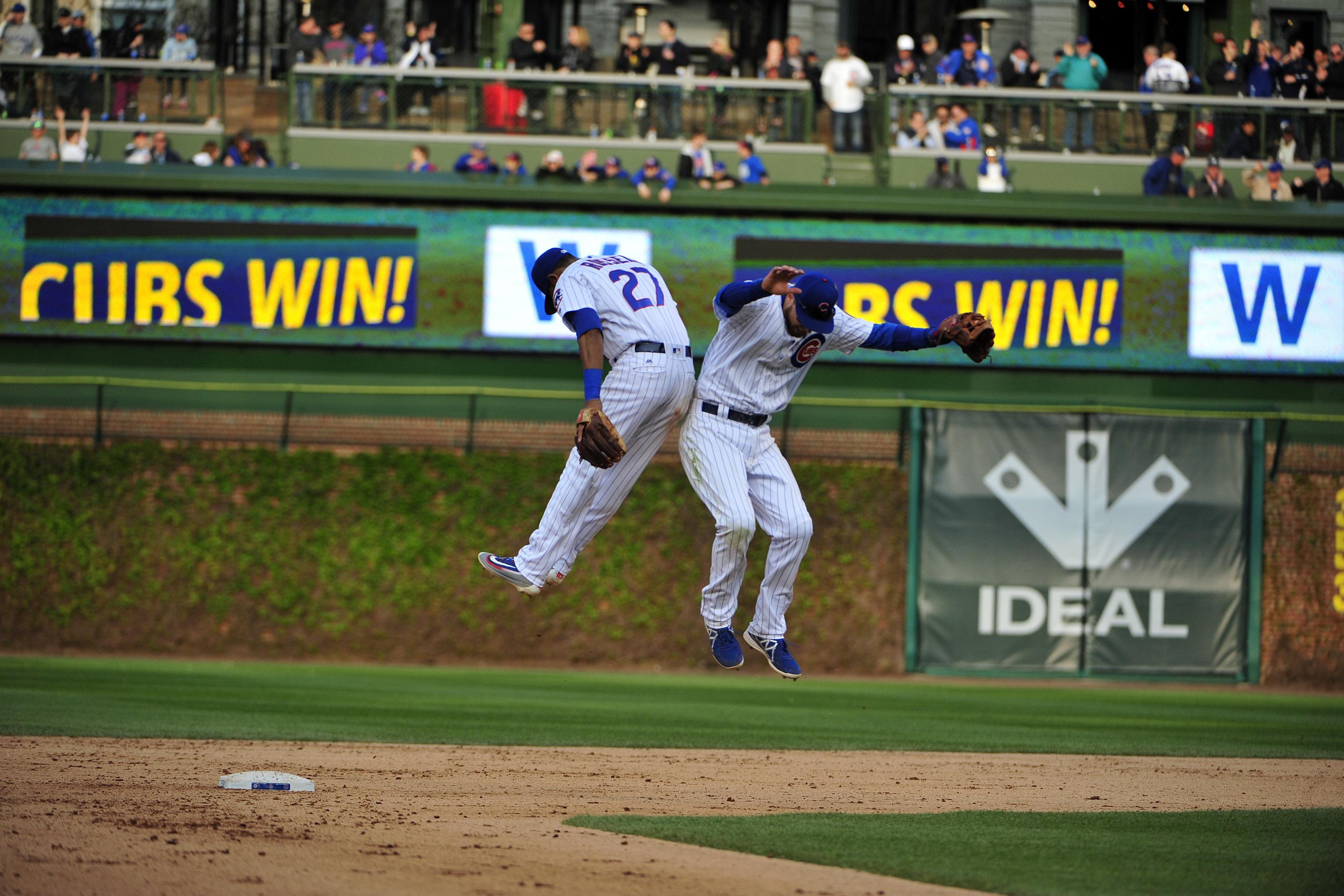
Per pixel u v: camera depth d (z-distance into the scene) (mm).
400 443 75750
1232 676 74688
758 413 23594
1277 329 78062
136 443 74250
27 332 75250
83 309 75500
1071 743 39969
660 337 23078
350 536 74312
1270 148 81812
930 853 19641
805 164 81062
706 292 76312
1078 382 77750
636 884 16906
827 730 42312
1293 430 76188
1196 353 77875
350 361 76312
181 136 79688
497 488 74938
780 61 82000
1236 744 40781
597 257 23812
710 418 23500
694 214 76438
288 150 79438
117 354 75812
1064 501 74750
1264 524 75625
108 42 80875
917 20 90000
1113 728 45594
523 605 74062
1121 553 74750
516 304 76188
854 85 81812
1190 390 78062
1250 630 74750
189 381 75812
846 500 74938
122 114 79438
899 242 76688
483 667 72688
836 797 26250
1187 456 75312
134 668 62656
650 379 22891
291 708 44812
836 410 75938
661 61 81312
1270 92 82562
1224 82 82875
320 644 73562
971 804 25594
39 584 73062
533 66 80875
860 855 19328
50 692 47781
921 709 52594
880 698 58188
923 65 83812
